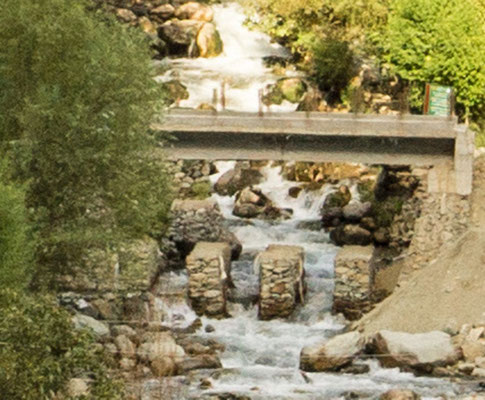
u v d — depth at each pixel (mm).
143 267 56562
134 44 52094
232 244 61625
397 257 61250
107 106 50000
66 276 54750
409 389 50125
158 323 54719
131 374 48312
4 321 37312
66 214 49844
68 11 50406
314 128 60688
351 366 52219
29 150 48656
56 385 37781
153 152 53281
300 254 58594
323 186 66250
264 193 66375
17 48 50062
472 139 60562
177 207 61594
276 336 55906
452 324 54750
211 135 61469
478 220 60000
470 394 49750
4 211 44031
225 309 57688
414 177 63500
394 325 55688
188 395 49125
